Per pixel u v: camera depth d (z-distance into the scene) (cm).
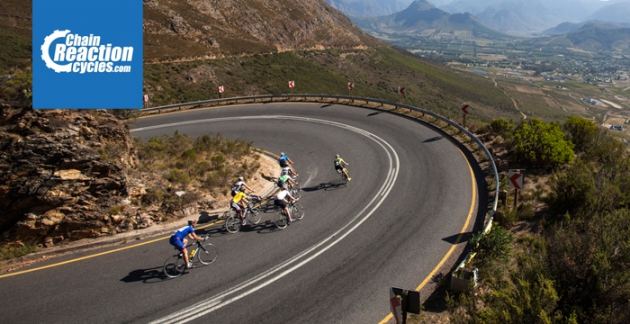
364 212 1372
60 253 1116
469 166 1702
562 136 1623
